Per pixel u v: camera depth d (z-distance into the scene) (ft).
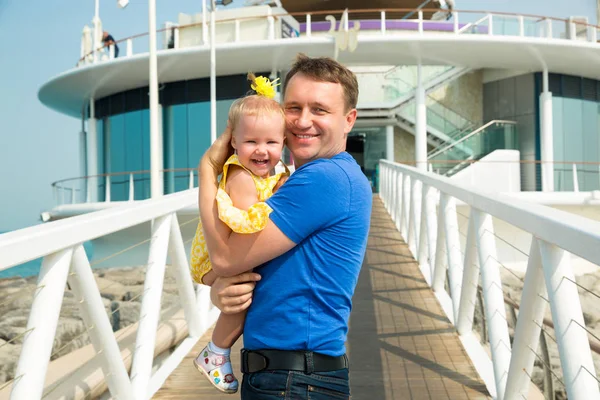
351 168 5.51
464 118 70.74
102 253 59.67
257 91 5.76
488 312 11.16
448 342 14.40
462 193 13.07
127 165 71.15
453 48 58.23
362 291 19.95
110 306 25.66
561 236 6.81
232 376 6.21
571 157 67.82
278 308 5.29
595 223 6.58
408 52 59.93
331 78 5.73
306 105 5.76
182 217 50.85
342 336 5.44
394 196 39.81
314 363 5.22
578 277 44.57
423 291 19.81
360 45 56.65
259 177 5.49
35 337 7.36
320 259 5.29
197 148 66.59
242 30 60.64
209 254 5.42
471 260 13.42
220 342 6.12
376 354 13.67
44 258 7.65
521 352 8.98
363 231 5.53
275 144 5.44
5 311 24.34
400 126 71.20
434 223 20.56
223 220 5.13
